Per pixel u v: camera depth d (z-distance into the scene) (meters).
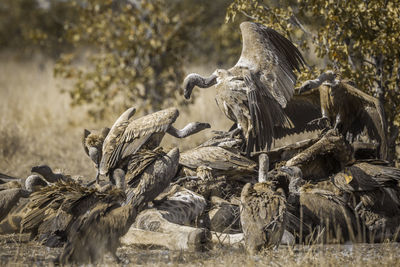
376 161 24.52
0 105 57.91
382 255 20.52
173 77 51.59
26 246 21.95
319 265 18.83
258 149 26.20
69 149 41.44
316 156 25.22
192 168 25.47
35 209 20.56
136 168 22.95
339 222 22.95
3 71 89.69
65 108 55.31
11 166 36.47
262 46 26.84
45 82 69.44
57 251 21.03
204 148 25.98
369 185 23.73
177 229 21.14
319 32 30.95
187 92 27.28
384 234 24.02
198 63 60.50
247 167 25.44
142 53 51.66
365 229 23.53
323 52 30.86
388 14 29.80
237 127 27.50
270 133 25.95
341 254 20.61
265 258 19.41
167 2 54.59
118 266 18.59
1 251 21.22
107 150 23.62
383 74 30.95
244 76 25.72
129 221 19.06
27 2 89.94
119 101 52.97
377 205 24.17
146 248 21.36
